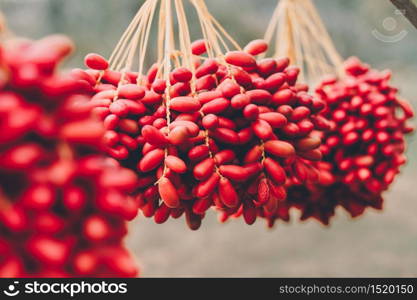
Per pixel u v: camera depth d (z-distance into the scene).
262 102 0.81
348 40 3.14
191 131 0.77
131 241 2.23
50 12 2.70
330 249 2.21
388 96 0.98
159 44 0.89
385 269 2.06
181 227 2.38
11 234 0.58
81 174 0.59
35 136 0.58
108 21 2.74
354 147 0.98
